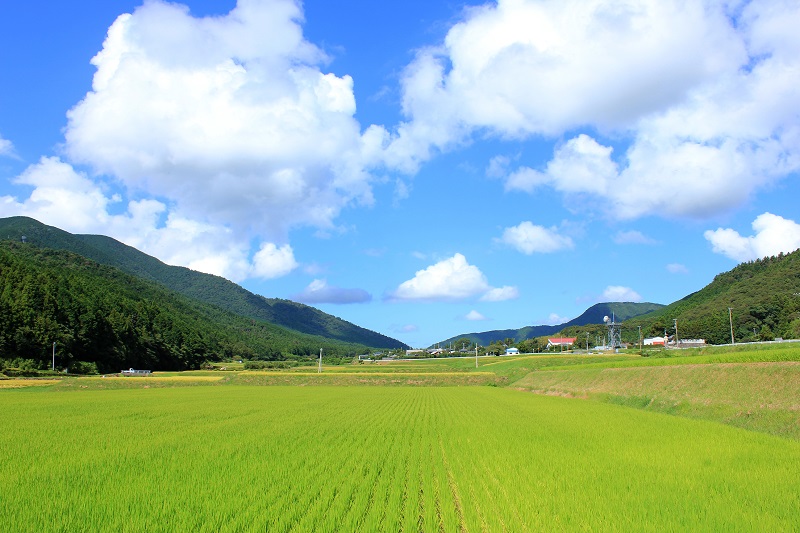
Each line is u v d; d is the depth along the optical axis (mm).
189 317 189875
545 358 112562
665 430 27562
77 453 21656
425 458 20203
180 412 40531
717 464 18859
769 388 31484
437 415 37781
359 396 61750
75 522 12344
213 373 109312
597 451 21594
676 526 11883
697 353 81812
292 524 11953
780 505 13609
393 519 11922
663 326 158500
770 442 23406
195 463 19281
